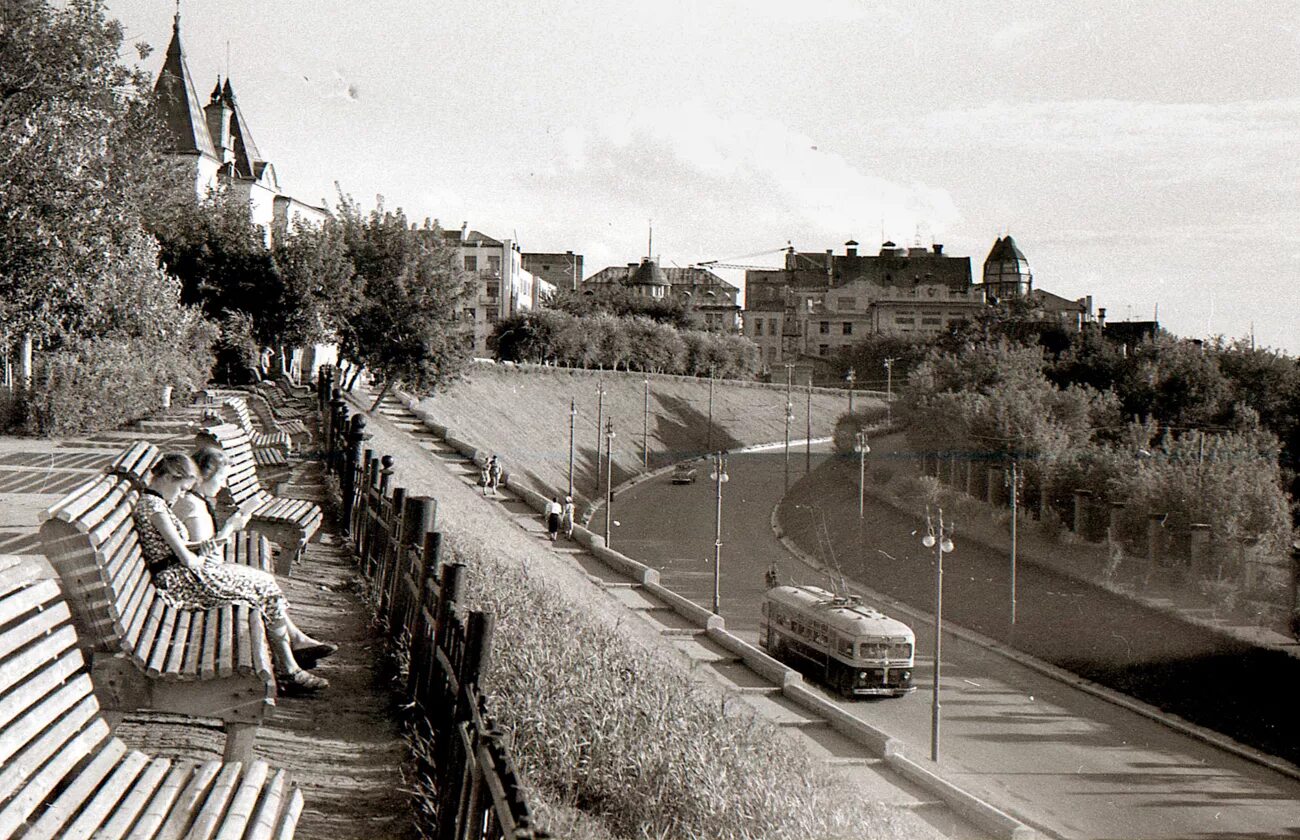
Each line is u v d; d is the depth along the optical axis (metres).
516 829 3.65
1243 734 35.81
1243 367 82.19
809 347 142.50
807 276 147.75
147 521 7.02
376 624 10.89
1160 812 29.48
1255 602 43.44
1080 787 31.11
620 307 133.38
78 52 28.84
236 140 82.25
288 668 7.91
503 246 127.00
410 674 8.48
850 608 40.22
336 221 45.06
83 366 23.69
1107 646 43.84
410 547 10.01
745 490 85.44
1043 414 61.50
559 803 8.01
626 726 9.97
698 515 75.88
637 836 8.50
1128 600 46.12
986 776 31.52
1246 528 47.38
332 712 8.03
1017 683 42.44
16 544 10.33
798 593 42.69
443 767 6.44
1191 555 46.25
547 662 10.59
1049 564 52.22
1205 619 43.34
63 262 25.39
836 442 86.75
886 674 37.91
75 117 27.78
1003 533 57.81
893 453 75.19
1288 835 28.17
